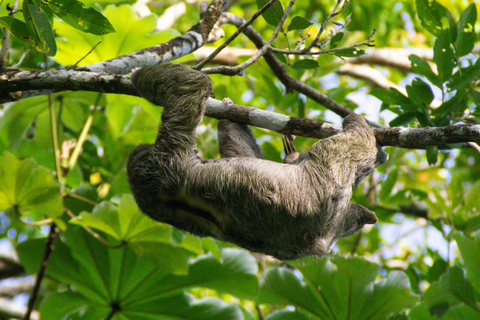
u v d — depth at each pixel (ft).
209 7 36.83
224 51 53.26
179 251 31.09
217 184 27.81
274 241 27.86
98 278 33.14
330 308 33.32
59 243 33.53
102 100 41.34
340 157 28.25
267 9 30.07
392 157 48.80
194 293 56.03
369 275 32.71
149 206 29.04
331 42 29.27
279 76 41.14
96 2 41.19
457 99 32.96
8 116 39.37
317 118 47.70
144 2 53.26
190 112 28.30
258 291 33.04
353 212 31.65
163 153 28.37
